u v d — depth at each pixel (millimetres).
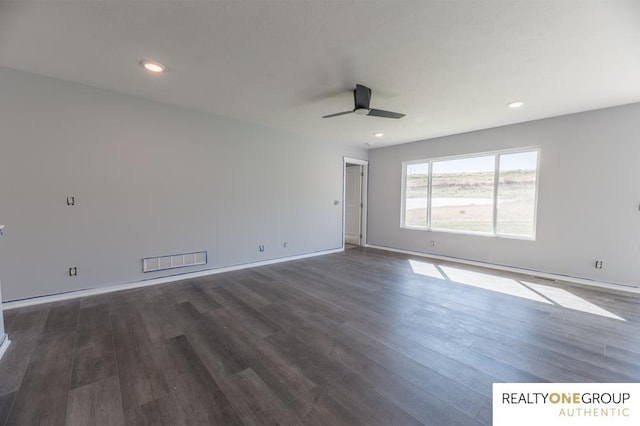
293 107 3783
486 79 2848
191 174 4012
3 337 2178
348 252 6168
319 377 1882
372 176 6777
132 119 3492
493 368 1984
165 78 2934
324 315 2863
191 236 4062
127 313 2854
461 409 1604
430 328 2586
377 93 3225
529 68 2613
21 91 2855
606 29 2006
